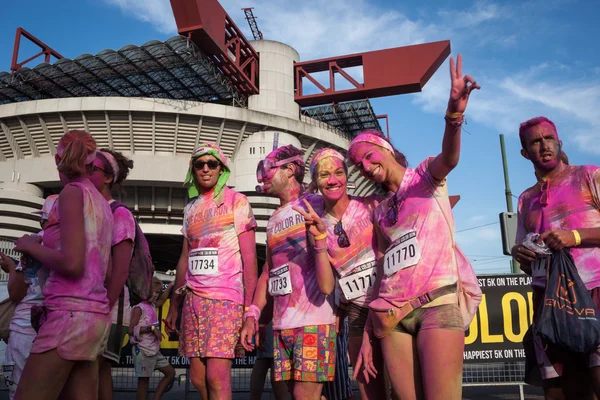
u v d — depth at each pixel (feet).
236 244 12.93
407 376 8.53
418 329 8.44
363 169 9.41
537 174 11.12
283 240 11.74
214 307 12.26
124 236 10.29
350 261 10.53
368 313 9.92
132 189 133.59
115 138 131.75
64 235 7.95
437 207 8.65
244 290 13.00
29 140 131.23
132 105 126.72
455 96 7.52
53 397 7.84
